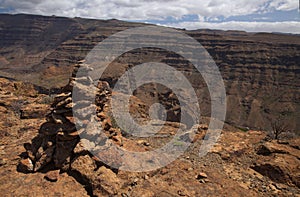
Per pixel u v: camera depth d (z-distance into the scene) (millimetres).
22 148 13758
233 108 130375
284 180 12508
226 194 11008
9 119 17672
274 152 14523
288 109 125750
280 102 134000
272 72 158750
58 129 11914
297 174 12609
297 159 13867
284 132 19328
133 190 10781
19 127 16469
